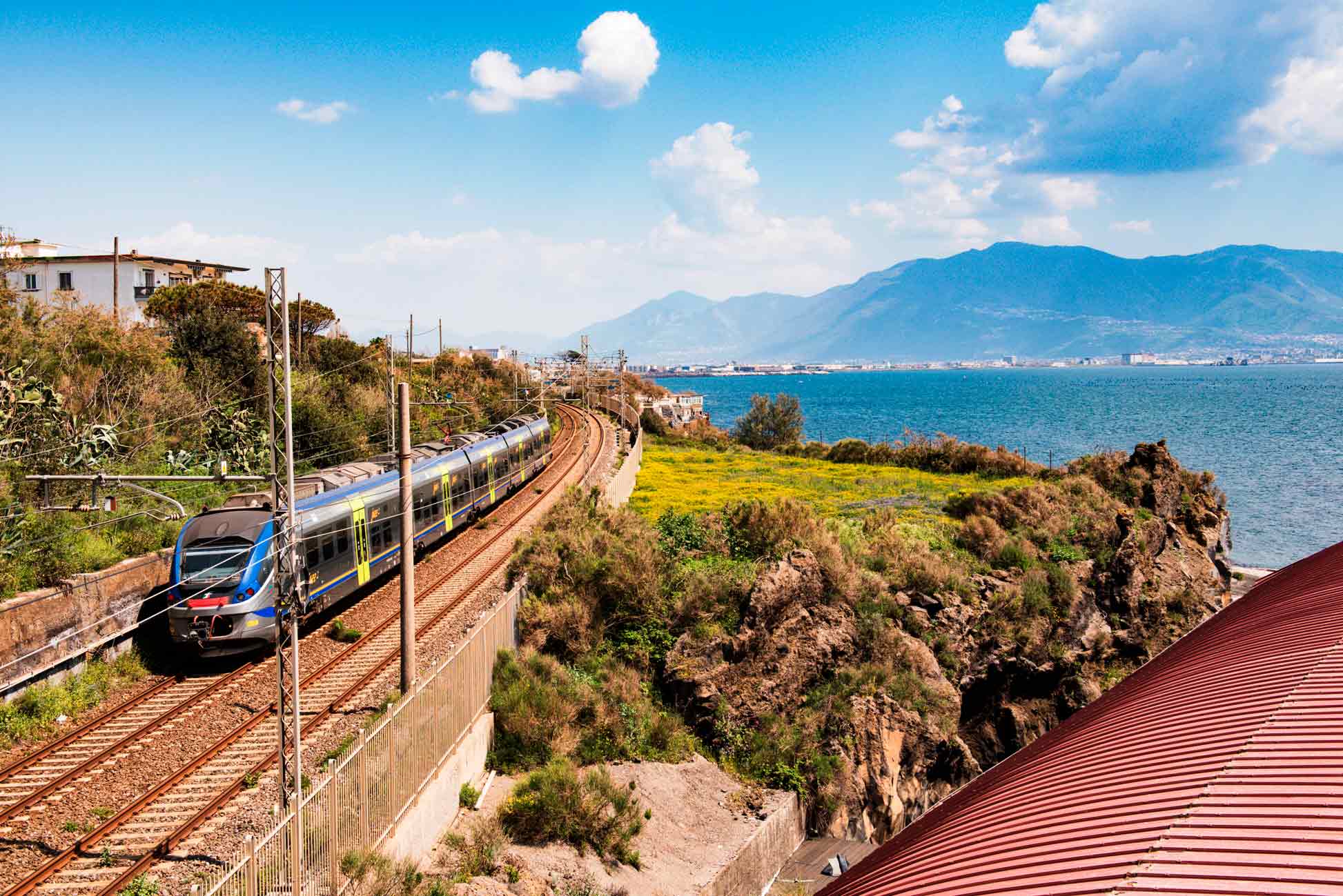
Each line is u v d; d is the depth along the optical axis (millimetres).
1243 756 10586
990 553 38531
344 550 26891
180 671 22578
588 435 78688
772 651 27859
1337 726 10531
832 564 31000
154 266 70625
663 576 29531
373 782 14750
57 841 14102
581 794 19500
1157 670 18000
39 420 28531
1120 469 54094
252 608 22141
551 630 26234
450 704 18734
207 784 16125
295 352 58250
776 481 60969
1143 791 10789
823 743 26656
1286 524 80688
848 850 24188
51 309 44250
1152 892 8211
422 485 34156
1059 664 34844
